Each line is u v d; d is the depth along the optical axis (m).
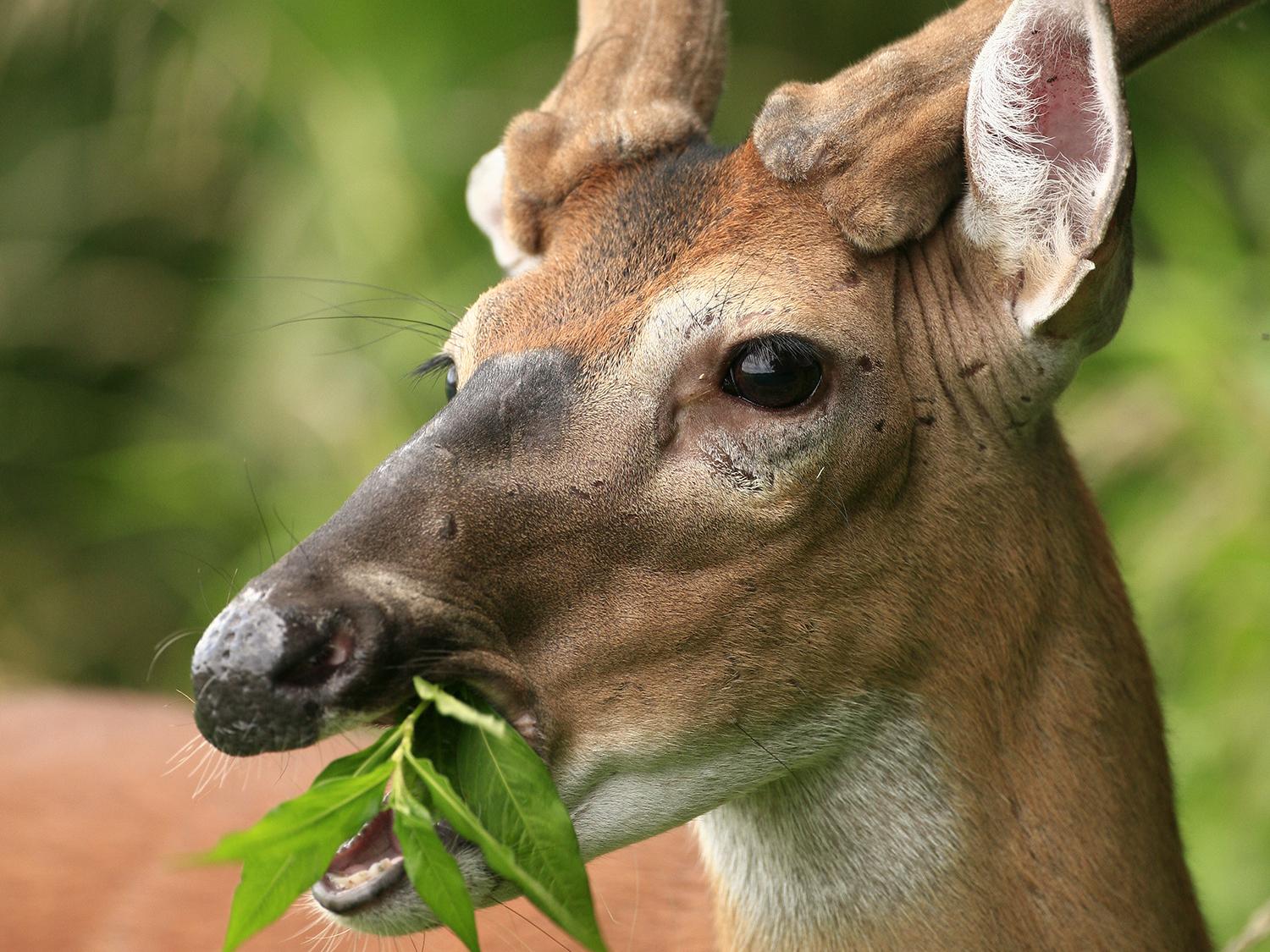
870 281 5.44
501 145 6.86
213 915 7.39
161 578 12.34
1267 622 9.47
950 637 5.54
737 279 5.35
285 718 4.79
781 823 5.71
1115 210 5.11
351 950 6.96
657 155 5.86
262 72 12.05
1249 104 11.16
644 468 5.26
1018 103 5.27
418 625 4.96
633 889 6.85
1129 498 10.07
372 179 11.55
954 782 5.55
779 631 5.36
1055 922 5.60
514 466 5.22
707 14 6.41
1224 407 9.85
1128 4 5.63
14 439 12.72
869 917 5.64
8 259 12.70
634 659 5.28
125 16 12.40
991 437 5.55
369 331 11.54
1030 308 5.39
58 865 7.77
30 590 12.41
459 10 11.96
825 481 5.32
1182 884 5.93
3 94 13.01
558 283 5.57
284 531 11.44
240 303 12.09
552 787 4.92
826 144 5.49
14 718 8.98
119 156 12.62
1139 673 5.96
